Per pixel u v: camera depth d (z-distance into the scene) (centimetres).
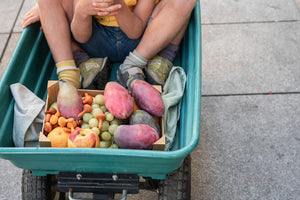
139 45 181
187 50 194
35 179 161
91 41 194
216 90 250
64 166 134
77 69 176
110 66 196
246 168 211
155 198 201
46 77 194
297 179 205
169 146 162
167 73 185
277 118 234
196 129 131
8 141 152
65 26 179
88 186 138
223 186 204
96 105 153
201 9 307
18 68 165
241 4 311
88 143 132
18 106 155
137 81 158
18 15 307
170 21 174
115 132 139
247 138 225
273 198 198
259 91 248
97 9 157
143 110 155
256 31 288
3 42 287
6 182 208
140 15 186
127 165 129
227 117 235
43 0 172
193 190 203
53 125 146
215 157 216
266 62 266
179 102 175
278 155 216
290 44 278
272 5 309
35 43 186
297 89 249
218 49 276
